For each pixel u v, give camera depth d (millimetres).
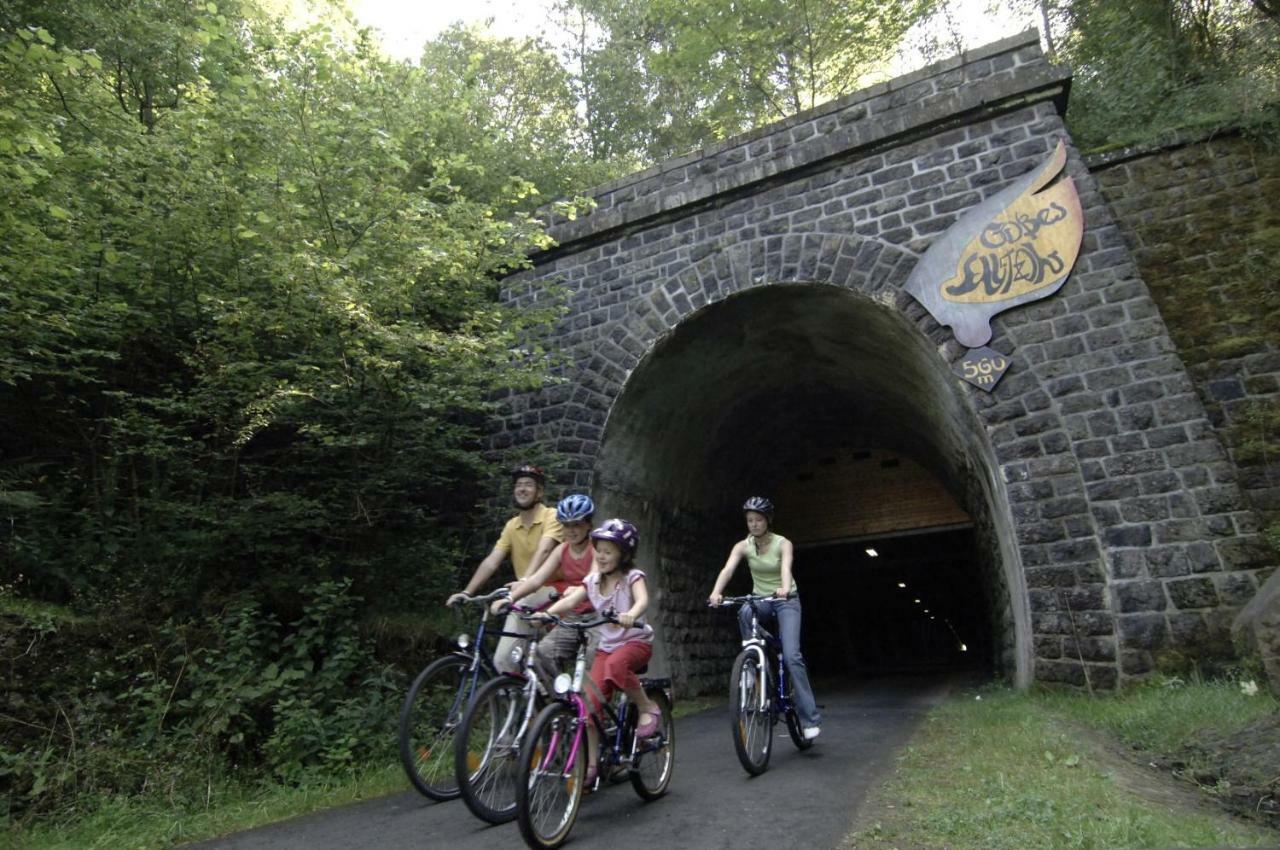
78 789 5270
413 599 9141
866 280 9516
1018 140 9188
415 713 5012
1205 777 4934
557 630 4887
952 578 26656
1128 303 8305
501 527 10773
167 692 6234
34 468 7211
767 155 10531
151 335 8047
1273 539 7391
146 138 7449
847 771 5211
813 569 23125
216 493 8180
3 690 5520
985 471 9984
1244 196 9422
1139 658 7453
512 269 11961
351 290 7316
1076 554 7918
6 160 6281
